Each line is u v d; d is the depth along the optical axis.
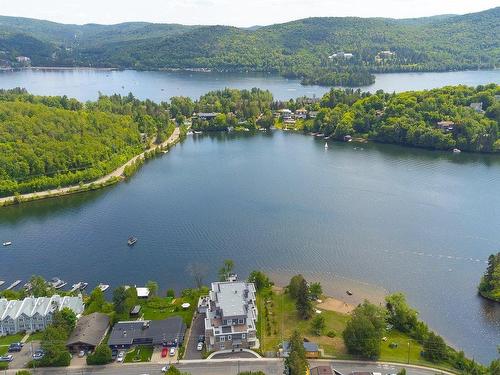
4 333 185.25
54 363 166.00
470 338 187.00
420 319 198.50
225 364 166.25
